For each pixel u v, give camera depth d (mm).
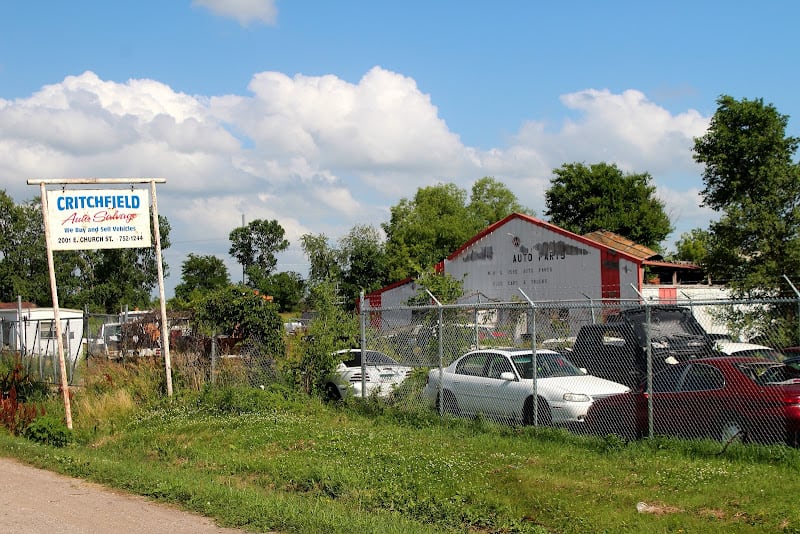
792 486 8156
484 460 10320
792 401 9469
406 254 61719
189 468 10672
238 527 7477
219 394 15344
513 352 13742
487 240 39750
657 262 37344
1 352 25797
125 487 9289
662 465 9492
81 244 14961
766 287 20844
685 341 14031
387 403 15164
